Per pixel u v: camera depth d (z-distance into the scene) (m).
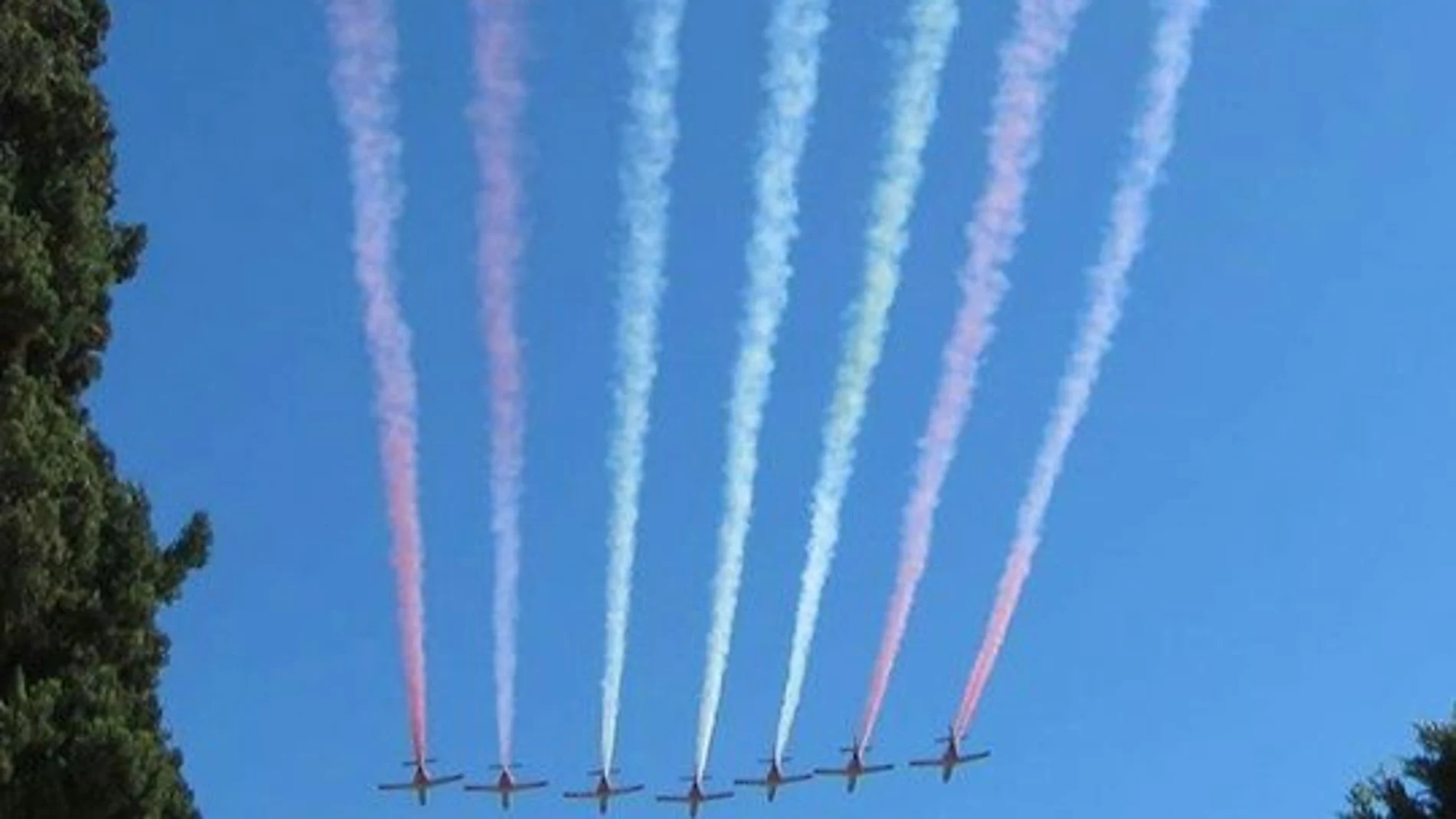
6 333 52.84
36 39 56.31
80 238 55.47
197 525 54.59
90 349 55.88
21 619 49.28
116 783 46.97
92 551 51.19
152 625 52.62
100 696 48.81
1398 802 52.66
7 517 49.09
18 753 46.94
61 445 51.53
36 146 56.53
